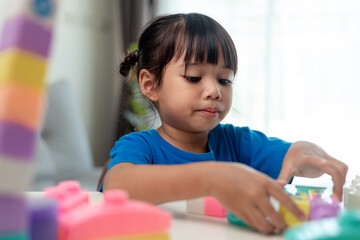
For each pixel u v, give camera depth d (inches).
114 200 12.3
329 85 92.0
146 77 34.1
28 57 8.8
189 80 29.8
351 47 90.4
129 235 11.9
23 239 8.9
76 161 78.0
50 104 78.4
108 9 106.3
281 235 15.1
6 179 8.6
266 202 15.2
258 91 97.2
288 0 95.1
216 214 18.3
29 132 8.8
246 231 15.7
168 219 12.5
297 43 94.7
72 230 11.2
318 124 92.5
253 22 98.0
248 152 35.2
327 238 10.0
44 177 67.6
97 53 103.9
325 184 27.0
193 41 30.0
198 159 32.4
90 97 102.3
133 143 29.7
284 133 94.9
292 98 94.9
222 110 30.3
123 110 84.4
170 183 18.2
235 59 32.0
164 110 32.1
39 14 8.9
